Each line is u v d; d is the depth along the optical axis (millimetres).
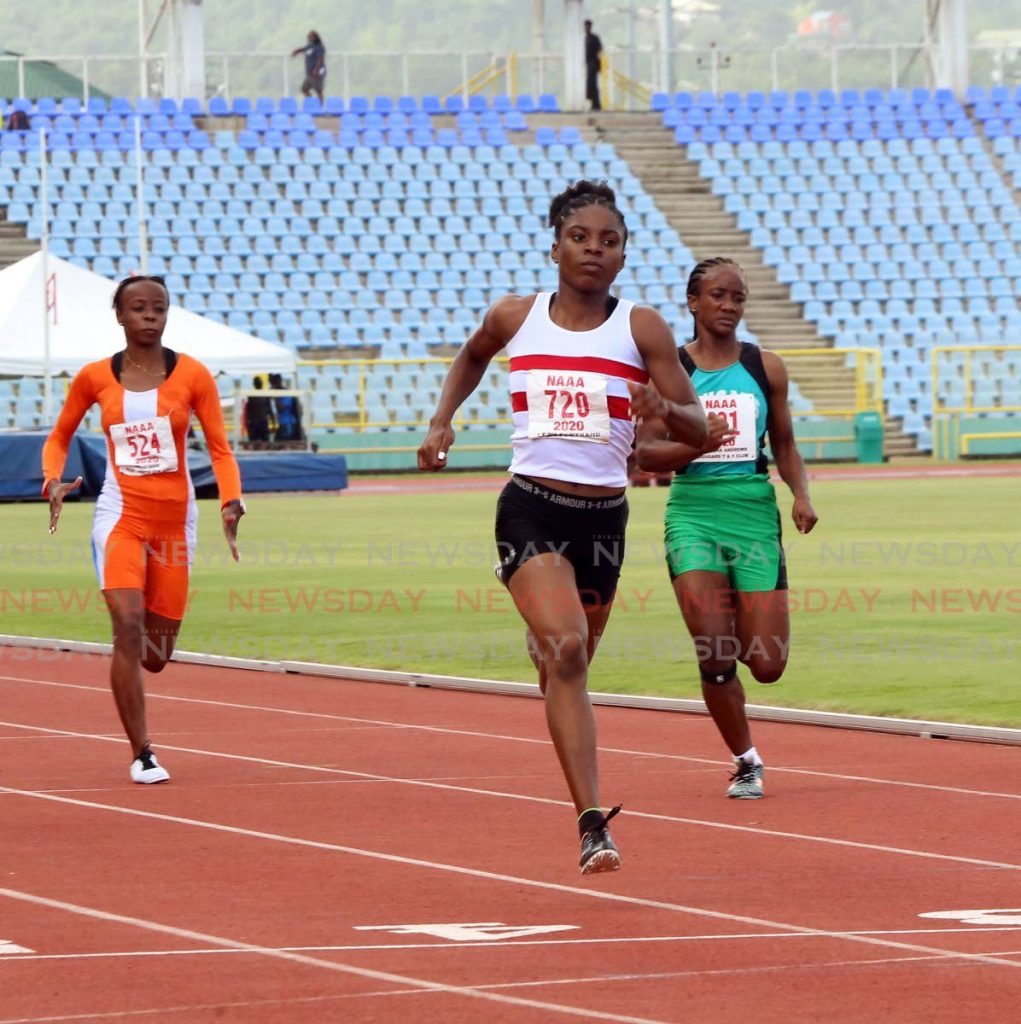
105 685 28375
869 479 84812
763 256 108625
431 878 15367
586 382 15445
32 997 11711
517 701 26672
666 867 15789
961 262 110750
